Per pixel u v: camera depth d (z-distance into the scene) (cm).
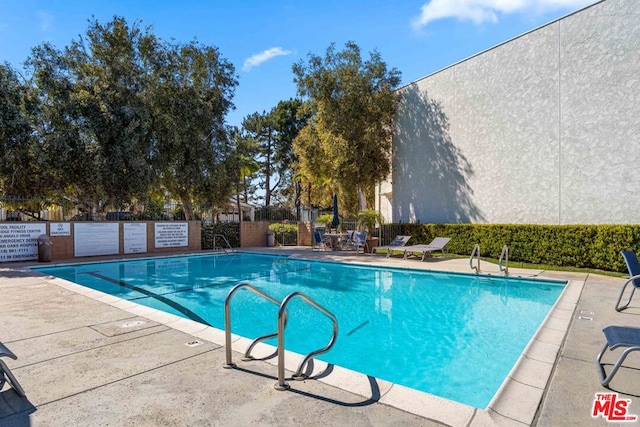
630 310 622
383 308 756
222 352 411
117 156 1559
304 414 279
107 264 1391
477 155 1543
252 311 744
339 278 1097
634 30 1112
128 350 417
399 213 1920
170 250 1738
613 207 1156
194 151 1805
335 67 1927
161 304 803
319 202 3441
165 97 1750
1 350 305
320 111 1938
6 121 1345
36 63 1484
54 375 351
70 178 1566
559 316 582
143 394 312
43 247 1327
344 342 567
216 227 1945
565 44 1264
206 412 282
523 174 1385
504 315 703
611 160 1160
